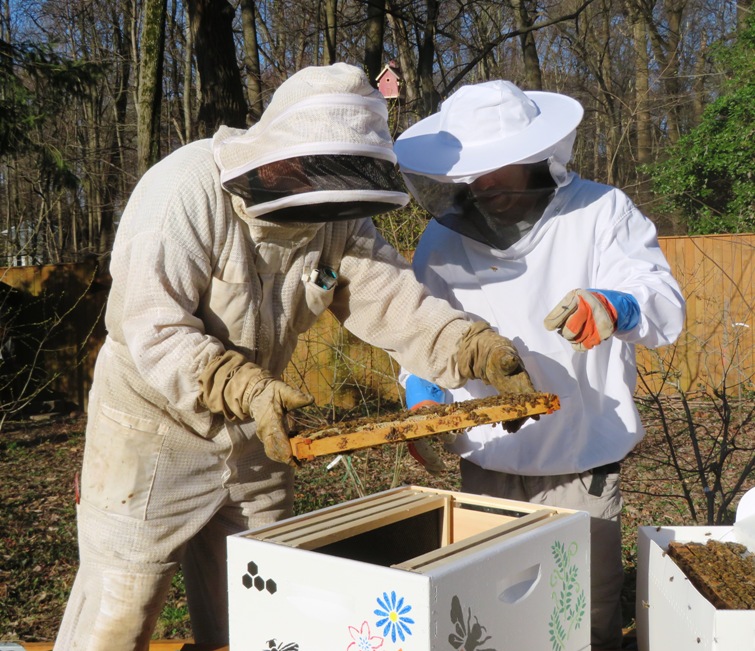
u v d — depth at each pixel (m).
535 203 2.30
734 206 16.25
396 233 6.08
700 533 1.96
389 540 1.80
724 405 4.39
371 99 1.90
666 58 22.58
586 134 24.08
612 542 2.46
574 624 1.63
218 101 10.15
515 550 1.46
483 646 1.40
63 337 12.88
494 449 2.48
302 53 19.06
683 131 23.41
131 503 2.24
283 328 2.28
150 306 1.98
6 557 6.26
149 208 2.08
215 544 2.51
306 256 2.26
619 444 2.42
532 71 18.31
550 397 1.74
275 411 1.73
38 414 12.52
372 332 2.40
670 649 1.67
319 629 1.43
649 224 2.46
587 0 15.79
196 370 1.89
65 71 11.73
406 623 1.31
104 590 2.25
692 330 9.61
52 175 11.84
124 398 2.24
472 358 2.18
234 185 1.98
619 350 2.45
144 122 10.05
